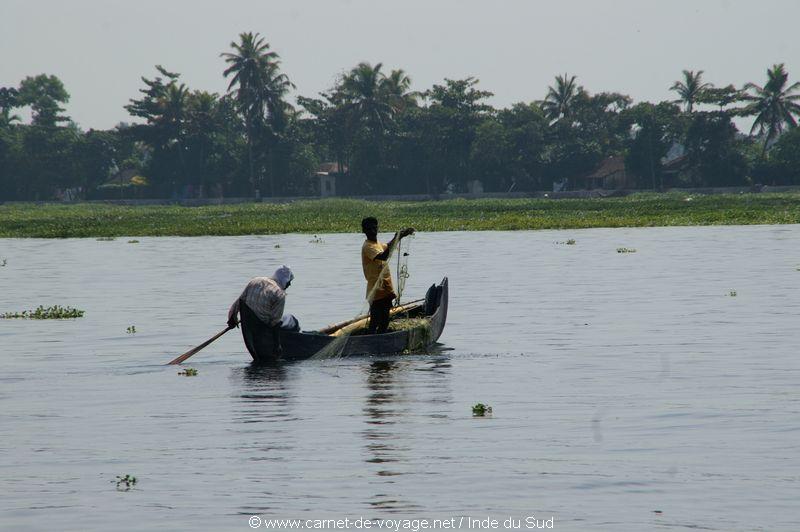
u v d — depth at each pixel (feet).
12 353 201.36
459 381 164.04
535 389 155.33
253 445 122.31
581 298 280.72
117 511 97.45
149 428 132.77
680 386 155.02
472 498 99.76
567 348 196.34
